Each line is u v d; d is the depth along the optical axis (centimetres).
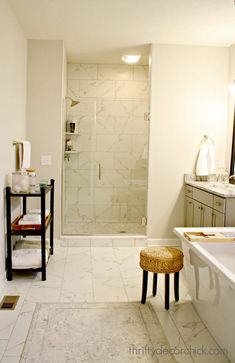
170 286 297
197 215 377
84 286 297
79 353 199
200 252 226
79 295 278
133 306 261
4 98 291
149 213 423
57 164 402
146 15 321
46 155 400
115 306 260
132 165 497
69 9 310
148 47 420
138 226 475
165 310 254
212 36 379
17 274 321
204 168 412
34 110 396
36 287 292
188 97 413
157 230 425
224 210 306
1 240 292
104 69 514
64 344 208
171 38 387
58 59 395
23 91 378
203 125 417
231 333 188
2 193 292
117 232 441
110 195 491
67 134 457
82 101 466
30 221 304
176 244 426
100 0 290
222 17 325
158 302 268
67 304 261
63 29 361
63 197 427
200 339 217
